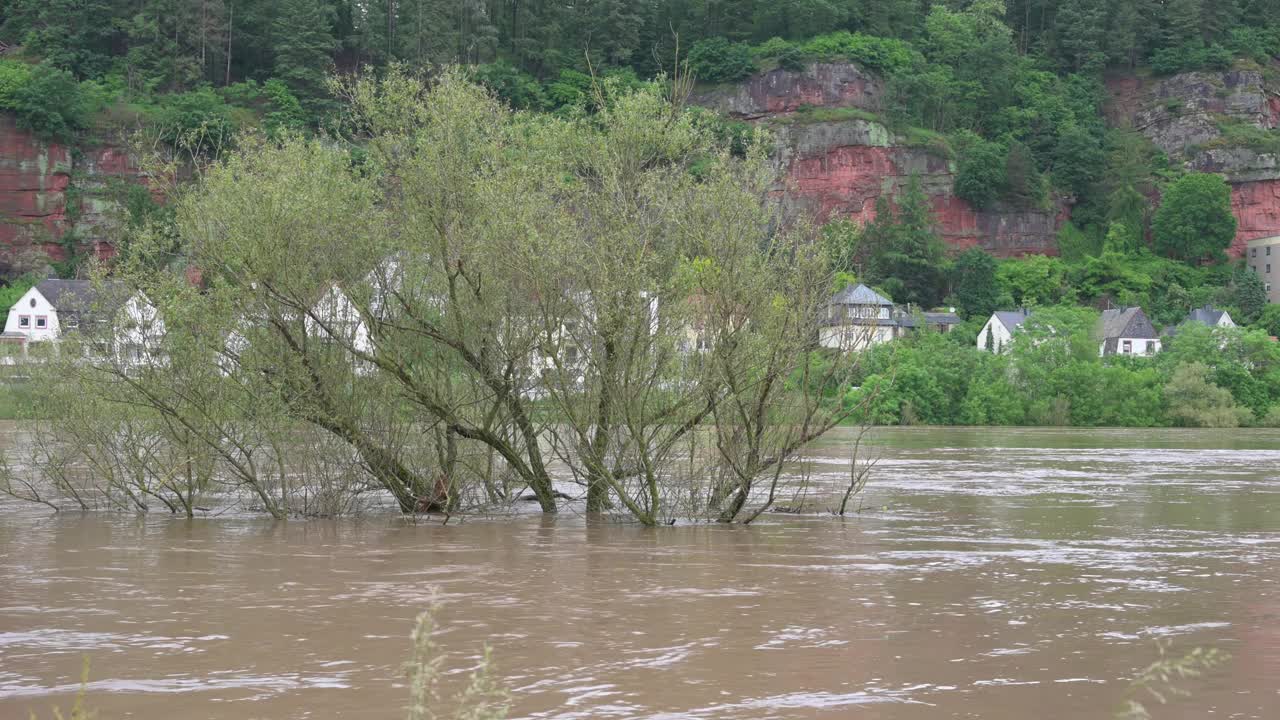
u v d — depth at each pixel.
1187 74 187.50
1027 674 8.94
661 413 18.14
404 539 16.88
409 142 17.97
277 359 17.89
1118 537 17.86
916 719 7.70
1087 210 173.00
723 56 169.50
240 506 20.73
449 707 7.93
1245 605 11.95
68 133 138.25
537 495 19.75
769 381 17.44
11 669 9.00
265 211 17.31
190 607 11.57
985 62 186.00
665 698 8.20
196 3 161.25
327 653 9.55
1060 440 56.75
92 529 17.98
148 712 7.81
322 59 158.00
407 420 18.97
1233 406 79.75
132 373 18.39
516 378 18.39
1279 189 174.12
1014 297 155.62
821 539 17.20
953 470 33.69
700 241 17.33
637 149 18.19
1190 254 168.38
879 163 159.12
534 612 11.35
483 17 167.75
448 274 17.67
